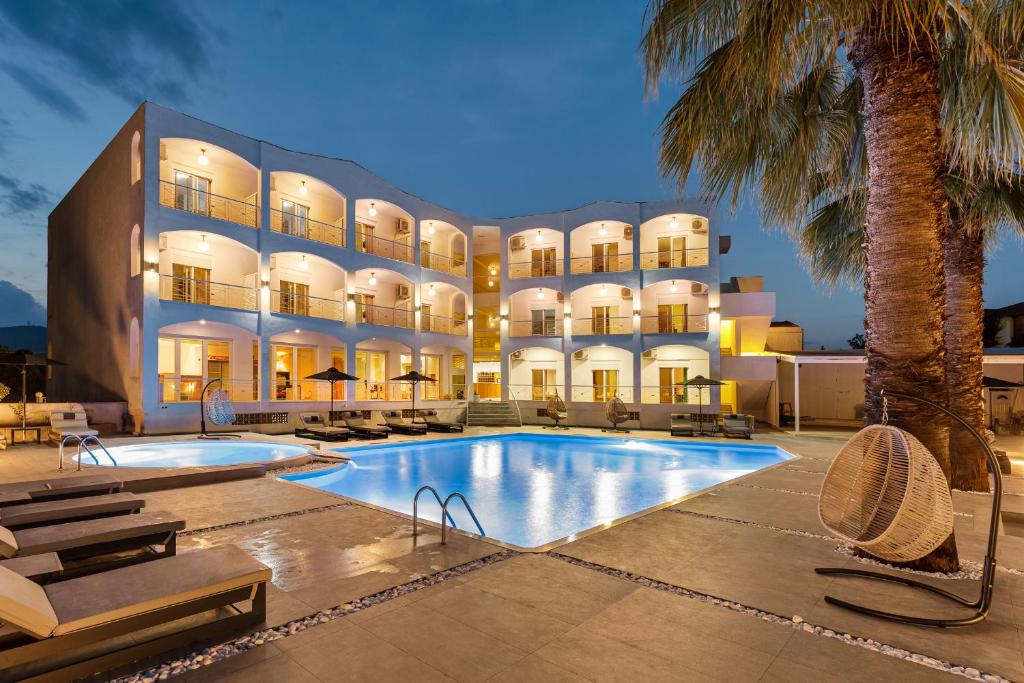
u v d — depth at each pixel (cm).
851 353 2408
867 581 427
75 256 2122
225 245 1853
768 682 279
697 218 2269
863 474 439
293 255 1978
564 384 2438
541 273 2591
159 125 1541
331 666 289
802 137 618
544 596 390
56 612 268
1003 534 583
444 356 2667
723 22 471
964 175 794
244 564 338
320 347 2158
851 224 990
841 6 390
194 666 288
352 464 1203
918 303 477
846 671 292
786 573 445
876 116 504
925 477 369
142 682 272
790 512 669
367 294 2375
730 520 626
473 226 2612
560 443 1781
